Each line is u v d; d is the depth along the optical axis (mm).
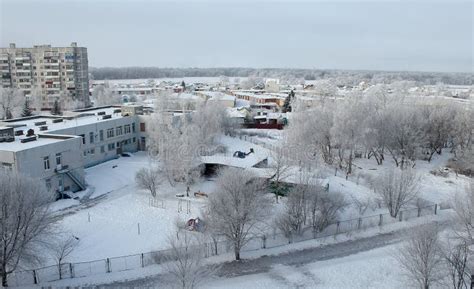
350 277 40156
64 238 44344
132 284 37188
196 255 35812
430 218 54594
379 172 74125
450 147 101562
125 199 58188
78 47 151375
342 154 79875
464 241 39812
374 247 46594
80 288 36375
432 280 35656
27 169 54031
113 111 96500
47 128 70812
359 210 55719
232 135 105312
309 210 49469
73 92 151625
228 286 37750
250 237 45250
